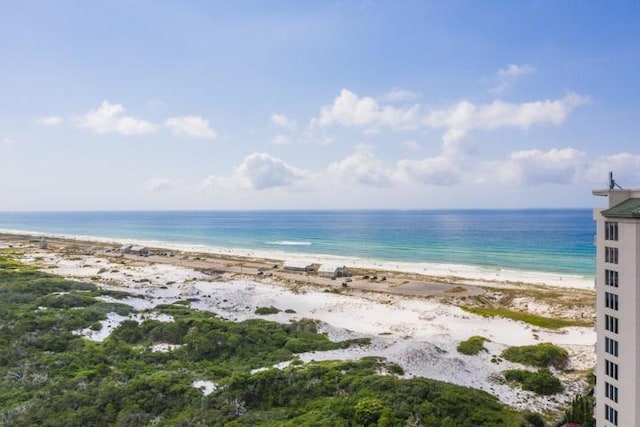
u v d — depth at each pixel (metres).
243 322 68.19
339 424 32.41
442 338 63.84
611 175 32.78
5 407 38.00
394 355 51.38
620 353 30.56
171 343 57.72
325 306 85.25
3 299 70.75
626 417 30.08
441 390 39.03
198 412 36.81
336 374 42.50
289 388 40.34
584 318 77.25
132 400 38.72
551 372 51.91
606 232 31.77
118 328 60.84
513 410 40.97
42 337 53.59
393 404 35.53
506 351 57.28
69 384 41.56
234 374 43.31
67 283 85.50
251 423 34.62
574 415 37.66
